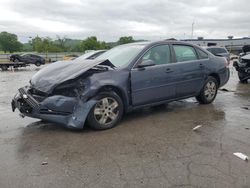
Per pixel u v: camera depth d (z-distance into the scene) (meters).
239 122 5.37
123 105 5.29
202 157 3.75
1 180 3.21
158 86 5.71
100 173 3.35
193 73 6.39
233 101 7.46
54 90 4.66
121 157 3.78
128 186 3.06
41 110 4.64
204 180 3.16
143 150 4.00
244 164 3.53
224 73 7.22
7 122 5.55
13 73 20.42
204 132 4.77
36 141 4.42
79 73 4.74
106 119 4.97
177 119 5.60
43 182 3.16
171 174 3.30
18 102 5.02
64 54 48.00
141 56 5.54
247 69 11.17
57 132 4.84
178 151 3.96
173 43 6.19
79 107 4.72
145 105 5.64
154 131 4.84
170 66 5.92
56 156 3.84
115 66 5.38
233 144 4.20
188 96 6.49
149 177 3.24
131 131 4.86
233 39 48.09
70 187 3.05
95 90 4.74
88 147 4.14
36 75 5.28
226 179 3.17
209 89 6.96
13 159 3.76
